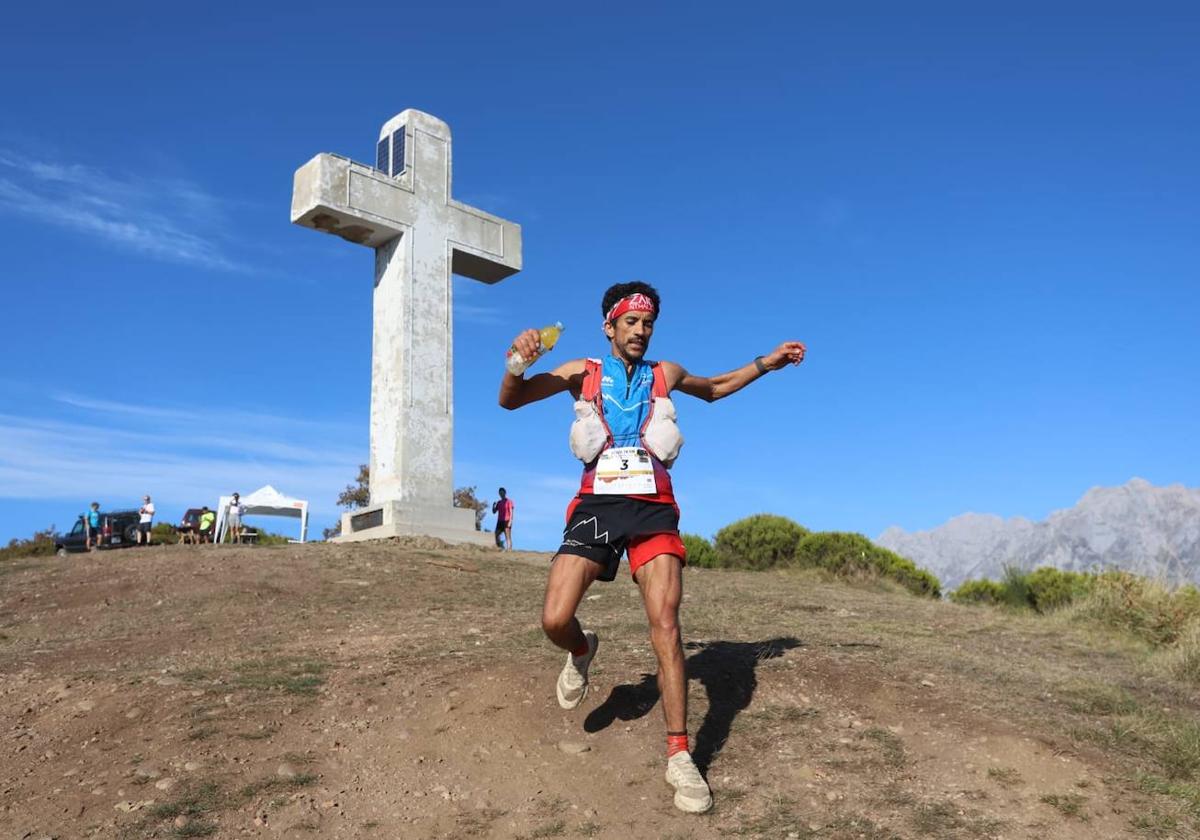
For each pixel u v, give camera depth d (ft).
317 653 21.62
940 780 13.93
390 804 13.39
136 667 20.76
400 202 57.52
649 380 14.11
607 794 13.66
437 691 17.22
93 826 12.73
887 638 24.34
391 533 53.57
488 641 21.97
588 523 13.55
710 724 15.85
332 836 12.57
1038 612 50.39
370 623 27.78
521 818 13.01
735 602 33.88
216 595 34.53
